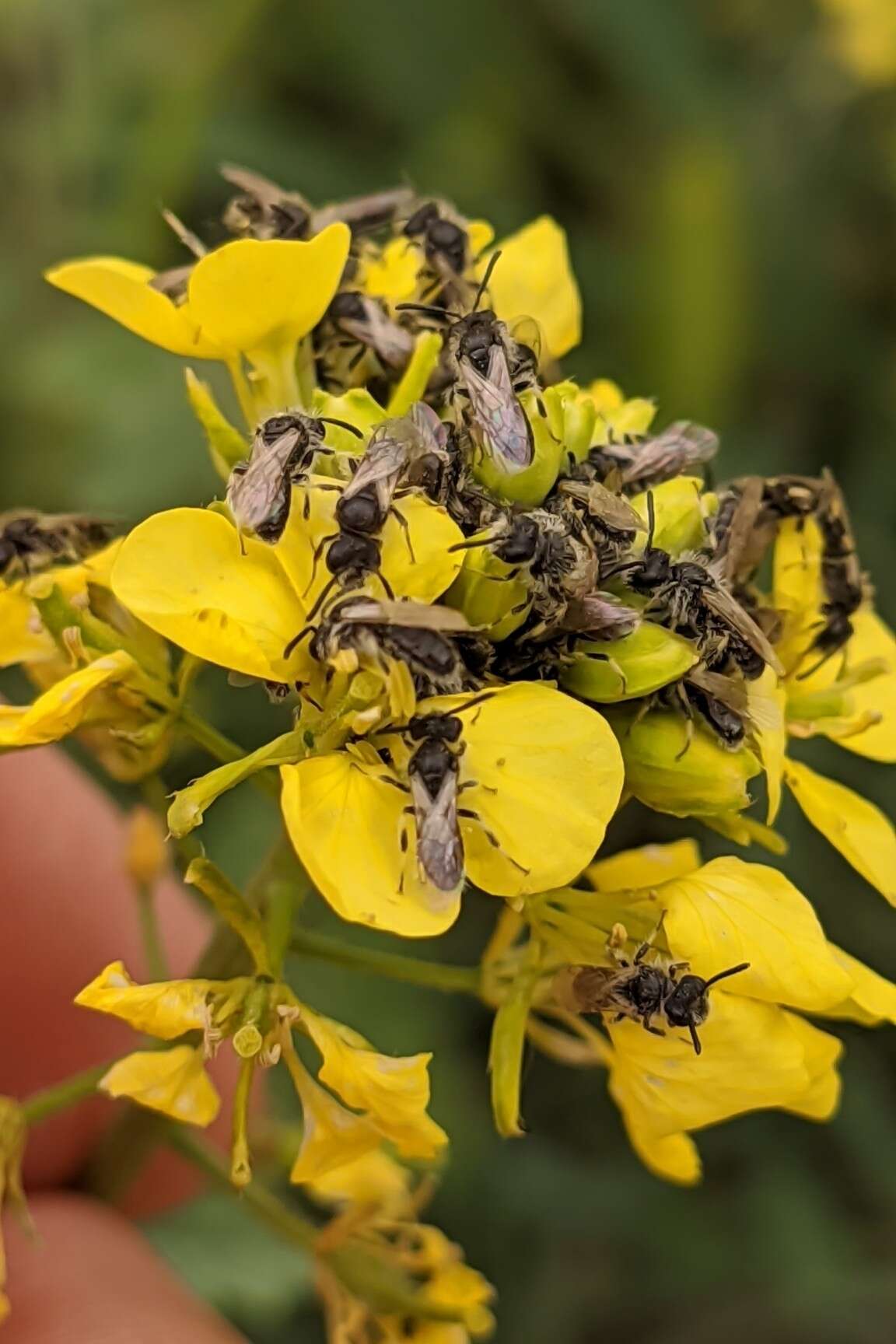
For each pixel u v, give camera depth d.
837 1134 0.25
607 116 0.29
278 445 0.14
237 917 0.15
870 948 0.24
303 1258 0.19
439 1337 0.16
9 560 0.15
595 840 0.14
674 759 0.14
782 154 0.29
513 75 0.29
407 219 0.16
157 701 0.15
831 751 0.24
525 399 0.14
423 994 0.23
